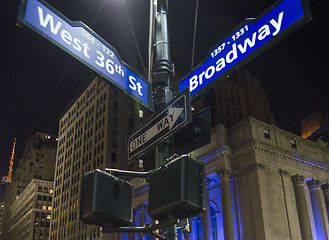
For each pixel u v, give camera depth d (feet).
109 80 19.12
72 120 335.88
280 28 17.30
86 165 276.41
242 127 160.15
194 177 14.71
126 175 16.62
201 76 21.07
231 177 154.92
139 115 275.80
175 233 16.98
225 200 145.69
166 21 23.12
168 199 14.55
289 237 142.00
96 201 15.08
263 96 375.86
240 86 362.53
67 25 17.97
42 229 384.06
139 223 188.75
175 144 19.88
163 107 19.57
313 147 177.68
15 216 472.85
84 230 251.60
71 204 288.51
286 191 150.92
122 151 253.24
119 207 15.92
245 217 143.95
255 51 18.15
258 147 150.92
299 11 16.70
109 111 263.08
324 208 164.55
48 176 485.56
